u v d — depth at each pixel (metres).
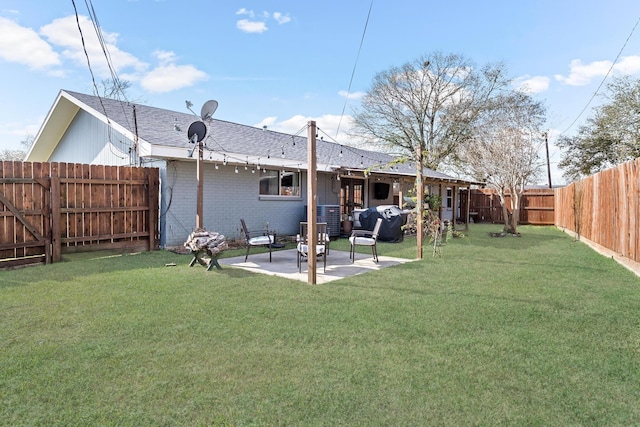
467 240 11.28
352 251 7.34
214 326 3.55
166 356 2.91
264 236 7.70
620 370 2.76
